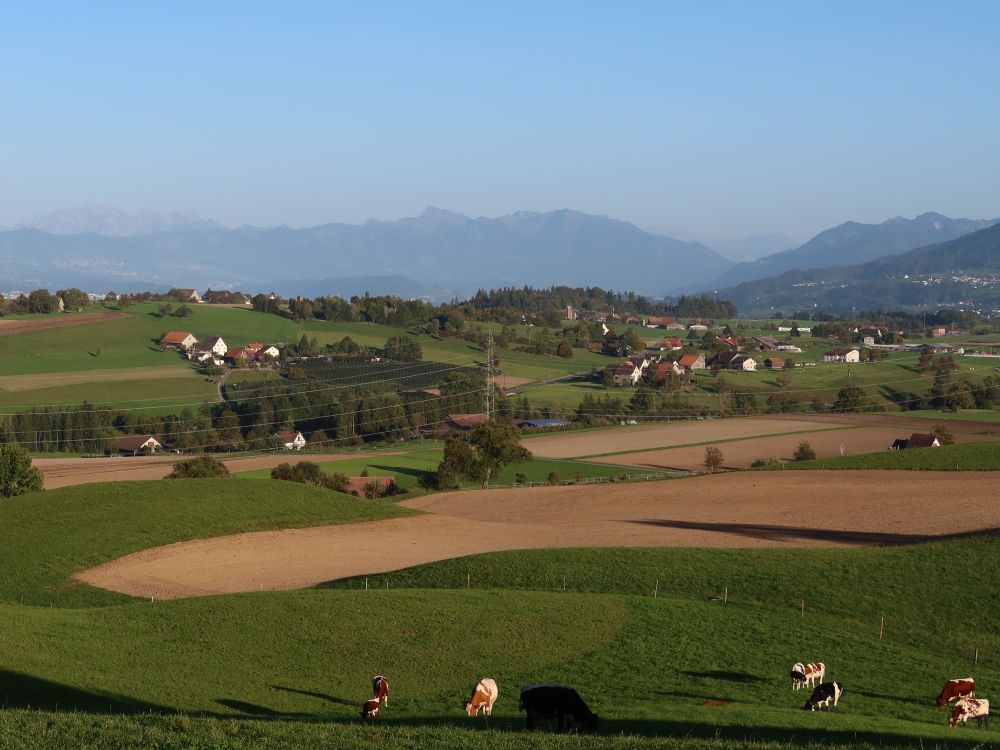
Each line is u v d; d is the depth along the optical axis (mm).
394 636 43750
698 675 39812
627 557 62094
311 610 47188
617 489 107750
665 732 30047
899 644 46688
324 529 78875
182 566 65312
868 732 30109
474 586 56781
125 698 34906
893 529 77188
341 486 114812
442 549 72562
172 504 78688
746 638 45344
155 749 24562
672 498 99062
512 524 87250
